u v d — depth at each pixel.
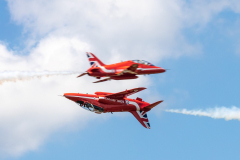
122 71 139.25
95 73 139.62
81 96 146.38
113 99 152.88
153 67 148.62
